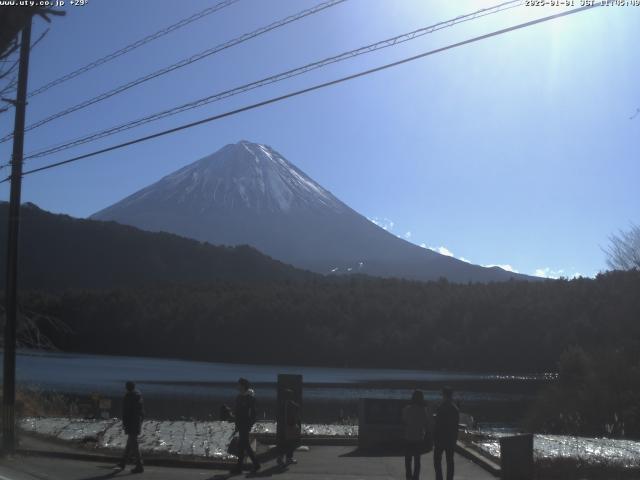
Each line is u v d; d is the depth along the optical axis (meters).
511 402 56.03
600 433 26.56
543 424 29.95
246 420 14.02
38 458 15.26
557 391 31.02
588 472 13.85
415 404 12.70
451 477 11.91
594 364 31.05
